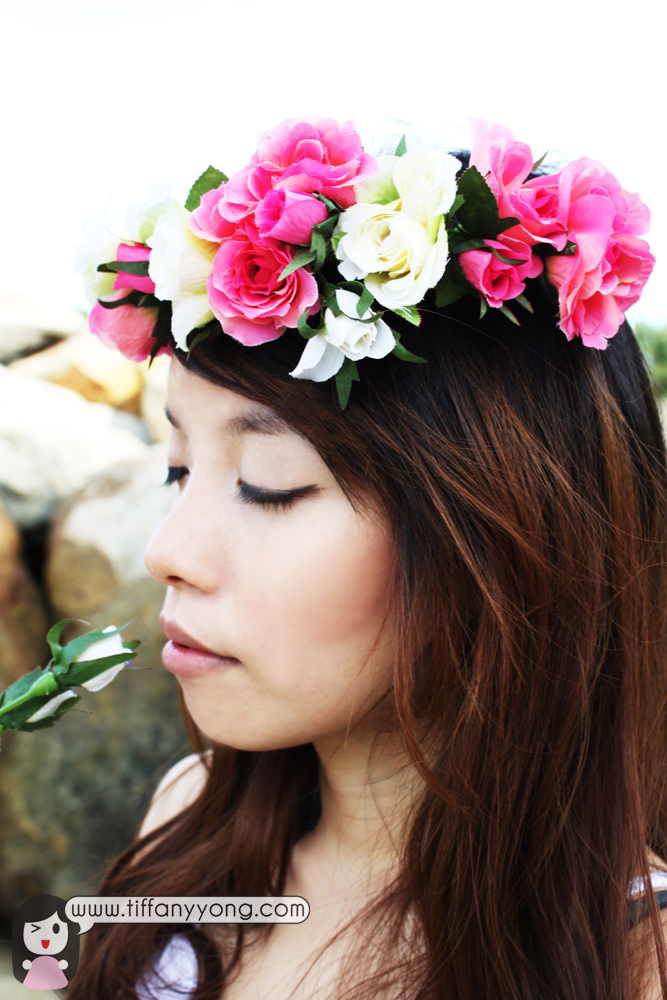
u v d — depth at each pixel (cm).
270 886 47
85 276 43
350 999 41
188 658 40
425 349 40
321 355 37
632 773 43
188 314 38
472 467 40
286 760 49
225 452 39
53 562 130
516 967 40
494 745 41
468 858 41
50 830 101
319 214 37
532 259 39
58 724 102
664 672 47
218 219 38
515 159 39
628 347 46
